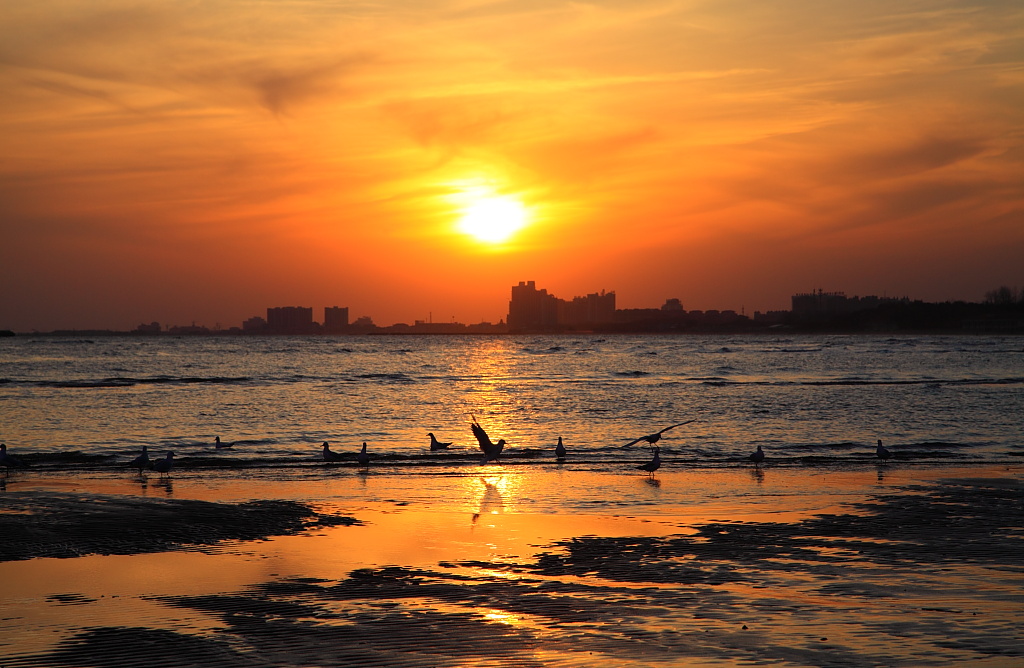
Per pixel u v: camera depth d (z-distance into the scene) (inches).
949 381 3253.0
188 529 767.1
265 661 446.9
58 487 1025.5
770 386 2984.7
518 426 1780.3
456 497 963.3
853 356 5664.4
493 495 978.1
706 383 3174.2
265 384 3120.1
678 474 1152.8
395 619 520.7
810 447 1453.0
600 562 661.9
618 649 465.7
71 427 1726.1
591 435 1631.4
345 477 1129.4
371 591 581.9
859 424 1795.0
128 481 1088.8
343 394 2635.3
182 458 1306.6
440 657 453.4
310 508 880.3
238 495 971.9
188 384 3105.3
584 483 1071.6
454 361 5452.8
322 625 508.7
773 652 461.1
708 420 1873.8
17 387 2893.7
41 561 657.0
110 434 1619.1
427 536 754.2
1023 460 1288.1
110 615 526.0
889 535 757.3
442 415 1999.3
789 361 5073.8
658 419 1907.0
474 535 759.7
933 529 781.9
